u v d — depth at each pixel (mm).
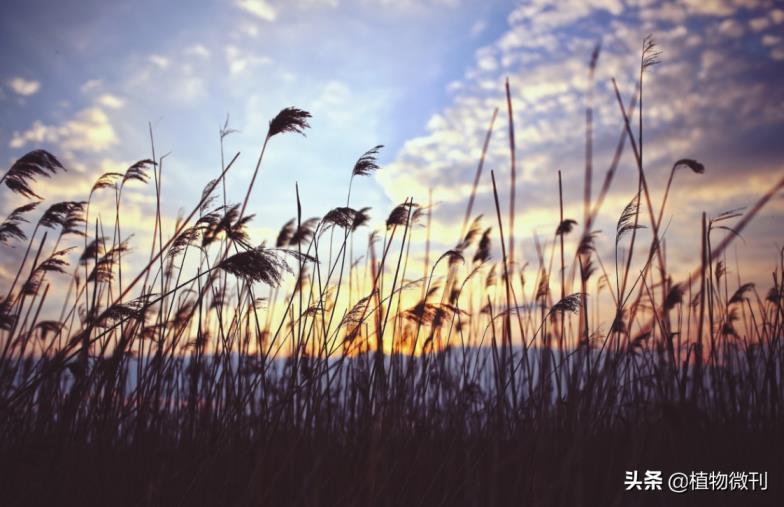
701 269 2035
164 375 3264
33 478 2580
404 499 2688
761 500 2395
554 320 2752
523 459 2504
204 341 3678
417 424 3367
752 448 2869
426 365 3359
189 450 2924
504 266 2453
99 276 3506
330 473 2799
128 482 2750
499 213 2400
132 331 2824
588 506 2377
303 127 3371
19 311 2924
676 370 2311
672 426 1931
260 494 2475
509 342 2545
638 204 2340
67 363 2623
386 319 3166
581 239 1764
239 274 2574
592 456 2650
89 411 2797
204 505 2670
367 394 2975
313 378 2922
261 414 2762
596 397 2447
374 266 2797
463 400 3410
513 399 2842
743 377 3506
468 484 2482
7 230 3170
